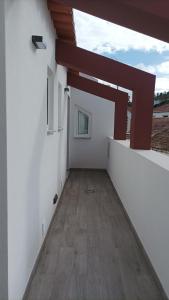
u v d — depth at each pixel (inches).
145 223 114.0
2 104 61.6
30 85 86.9
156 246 96.7
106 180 268.2
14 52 67.2
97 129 313.7
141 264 107.0
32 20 87.1
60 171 197.3
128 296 87.2
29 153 87.6
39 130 104.7
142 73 146.9
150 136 151.6
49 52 126.5
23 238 81.7
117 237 132.5
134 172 141.5
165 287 85.4
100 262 107.4
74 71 235.9
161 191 92.0
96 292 88.6
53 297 85.5
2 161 63.4
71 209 174.6
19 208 75.9
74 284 92.4
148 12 66.4
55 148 161.3
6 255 66.3
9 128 64.7
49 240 126.3
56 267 102.7
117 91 241.9
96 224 149.0
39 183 106.6
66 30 141.6
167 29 74.7
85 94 308.5
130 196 151.6
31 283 92.1
